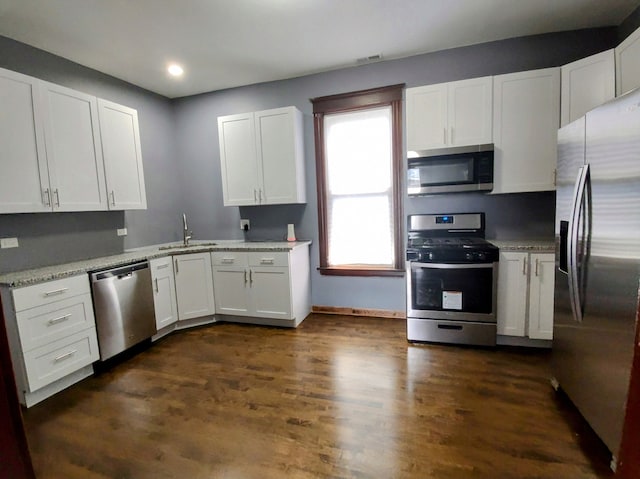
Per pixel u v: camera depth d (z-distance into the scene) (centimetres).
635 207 136
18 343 212
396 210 345
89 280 255
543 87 269
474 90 283
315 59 325
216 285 355
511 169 281
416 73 327
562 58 291
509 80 275
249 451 171
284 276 332
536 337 269
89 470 163
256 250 337
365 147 354
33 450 177
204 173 413
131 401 220
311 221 378
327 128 363
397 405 205
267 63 329
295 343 303
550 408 197
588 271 170
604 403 159
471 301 279
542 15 262
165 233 404
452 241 304
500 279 273
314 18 254
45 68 286
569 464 156
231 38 279
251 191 361
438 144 296
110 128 304
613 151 149
